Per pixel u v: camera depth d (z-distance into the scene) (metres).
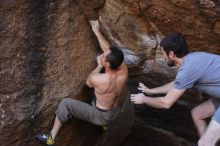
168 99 4.99
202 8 5.23
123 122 7.01
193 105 6.91
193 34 5.59
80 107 5.87
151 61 6.26
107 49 5.89
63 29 5.68
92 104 6.01
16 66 5.47
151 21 5.63
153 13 5.49
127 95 6.82
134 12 5.59
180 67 4.94
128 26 5.82
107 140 7.26
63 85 5.81
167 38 4.93
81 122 6.39
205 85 5.02
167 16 5.46
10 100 5.50
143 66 6.39
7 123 5.50
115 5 5.60
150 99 5.07
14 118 5.54
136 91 6.96
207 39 5.61
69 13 5.68
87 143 6.90
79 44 5.89
